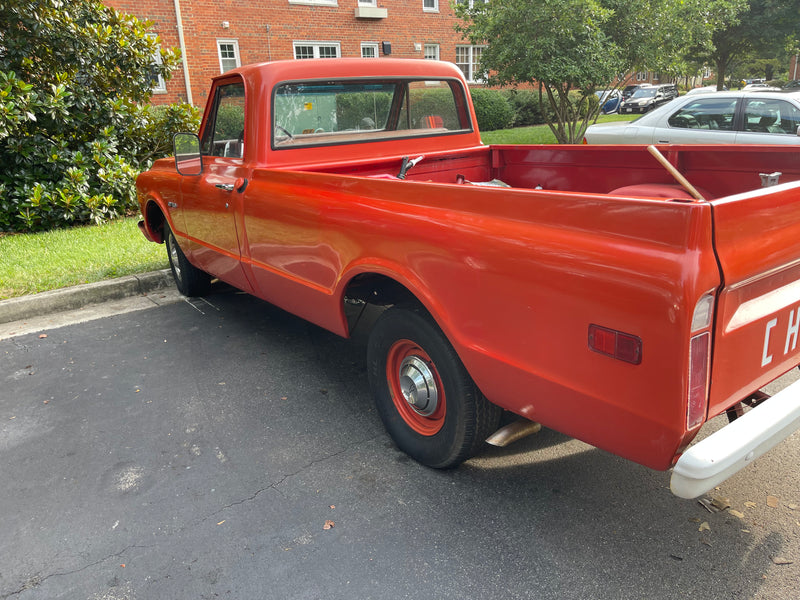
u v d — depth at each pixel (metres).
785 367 2.20
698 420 1.80
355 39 20.44
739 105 7.46
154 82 9.88
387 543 2.45
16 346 4.73
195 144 4.13
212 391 3.86
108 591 2.26
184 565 2.38
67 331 5.03
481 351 2.32
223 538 2.52
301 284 3.38
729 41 18.36
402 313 2.74
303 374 4.07
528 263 2.06
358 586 2.23
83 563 2.41
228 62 18.44
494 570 2.28
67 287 5.73
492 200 2.22
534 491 2.75
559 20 9.54
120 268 6.29
